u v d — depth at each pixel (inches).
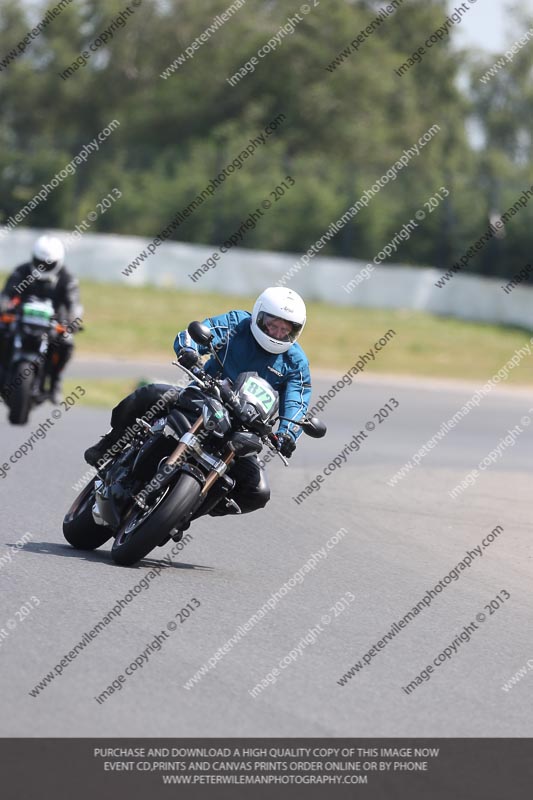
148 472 1106.7
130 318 4397.1
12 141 5270.7
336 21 6422.2
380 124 6589.6
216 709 730.8
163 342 4141.2
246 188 5295.3
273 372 1135.0
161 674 786.8
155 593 1003.9
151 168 5408.5
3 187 5039.4
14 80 7170.3
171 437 1093.8
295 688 789.2
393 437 2476.6
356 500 1647.4
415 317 5152.6
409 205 5561.0
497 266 5590.6
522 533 1485.0
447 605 1089.4
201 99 6525.6
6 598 935.0
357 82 6437.0
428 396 3484.3
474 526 1513.3
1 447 1803.6
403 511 1588.3
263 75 6407.5
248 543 1305.4
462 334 4982.8
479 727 748.6
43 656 797.9
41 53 7303.2
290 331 1102.4
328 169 5625.0
